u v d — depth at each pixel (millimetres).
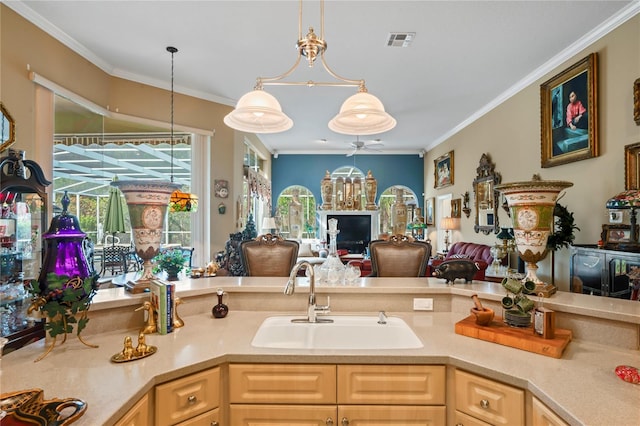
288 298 1930
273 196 8922
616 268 2441
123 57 3619
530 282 1513
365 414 1316
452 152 6719
